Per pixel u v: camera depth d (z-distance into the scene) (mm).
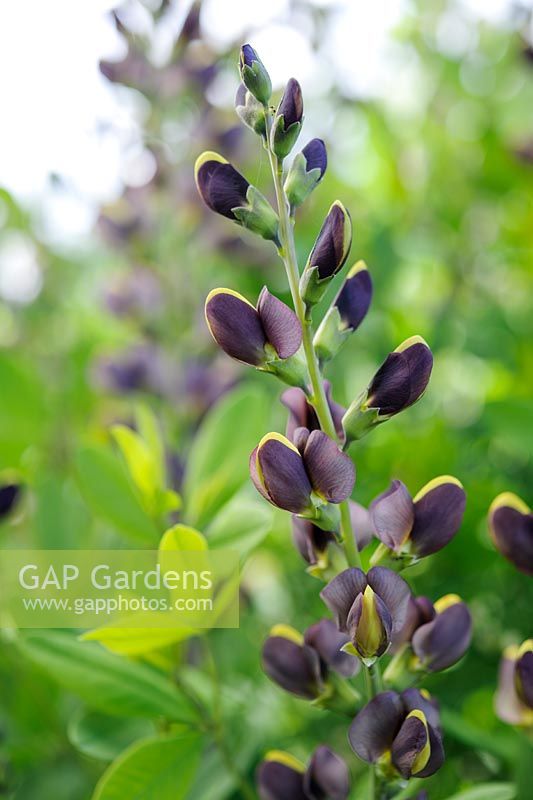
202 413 674
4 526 617
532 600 618
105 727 507
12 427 658
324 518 392
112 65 694
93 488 508
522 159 780
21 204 818
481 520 619
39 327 871
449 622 416
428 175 849
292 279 396
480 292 810
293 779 432
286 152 393
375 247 737
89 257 913
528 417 568
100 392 744
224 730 493
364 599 379
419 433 671
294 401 408
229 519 477
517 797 469
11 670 563
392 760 389
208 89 705
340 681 419
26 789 545
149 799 450
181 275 729
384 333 729
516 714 449
